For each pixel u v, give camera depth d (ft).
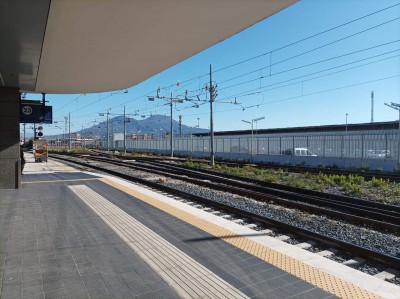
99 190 36.42
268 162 105.29
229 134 161.89
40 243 18.02
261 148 116.26
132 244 18.06
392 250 19.90
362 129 102.58
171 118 132.46
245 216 27.20
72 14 17.15
